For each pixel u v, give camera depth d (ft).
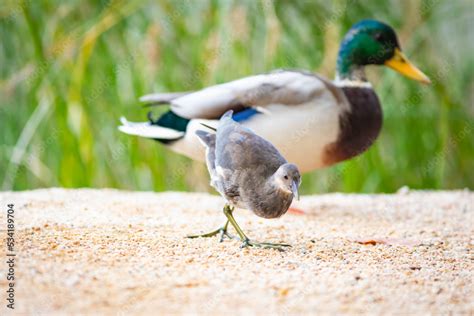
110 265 24.30
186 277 23.29
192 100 38.24
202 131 31.60
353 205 42.29
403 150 55.83
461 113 57.06
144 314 19.86
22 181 54.08
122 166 53.57
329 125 38.17
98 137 53.26
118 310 20.11
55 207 35.58
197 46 52.13
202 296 21.44
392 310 20.95
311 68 53.06
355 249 29.45
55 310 19.99
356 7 54.60
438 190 53.42
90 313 19.84
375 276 24.54
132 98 52.85
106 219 32.81
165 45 52.34
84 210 35.17
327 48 52.06
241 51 50.96
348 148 39.52
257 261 26.32
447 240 32.60
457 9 55.88
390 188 55.52
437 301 22.02
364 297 21.95
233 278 23.39
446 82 56.08
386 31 41.57
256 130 37.37
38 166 53.62
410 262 27.45
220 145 28.96
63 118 52.34
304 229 34.12
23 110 53.98
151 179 53.21
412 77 42.29
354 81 40.98
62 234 28.53
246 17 50.88
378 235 33.32
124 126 39.65
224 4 50.98
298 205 41.75
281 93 37.37
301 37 53.52
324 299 21.58
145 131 38.88
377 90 55.01
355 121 39.14
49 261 24.26
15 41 53.98
